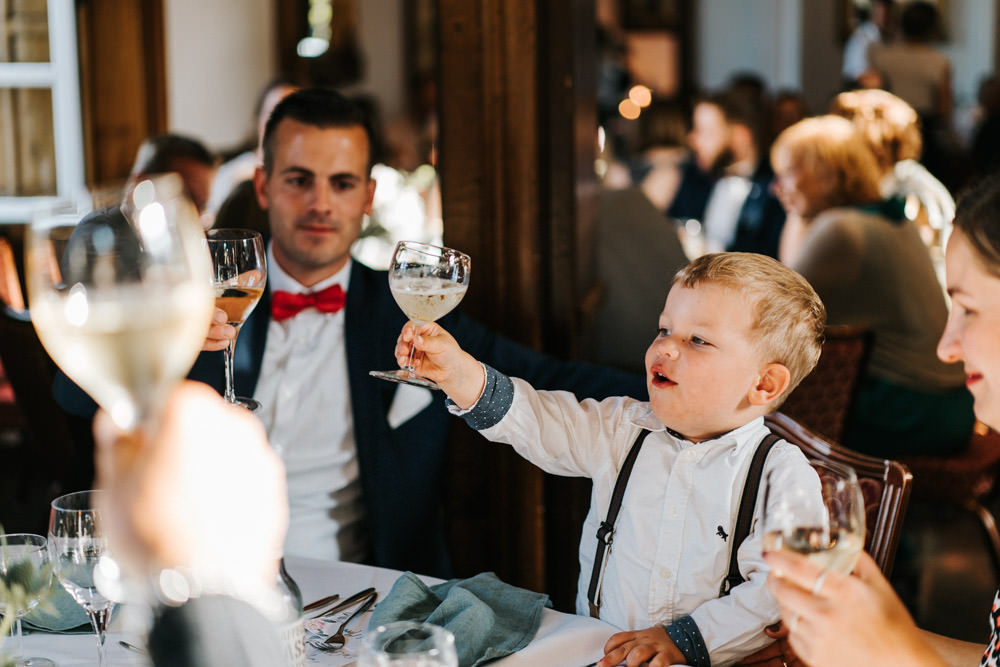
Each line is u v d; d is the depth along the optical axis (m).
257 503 0.74
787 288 1.59
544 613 1.49
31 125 3.86
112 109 4.09
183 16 5.05
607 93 8.15
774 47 10.16
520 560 2.47
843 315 3.48
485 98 2.33
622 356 3.50
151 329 0.72
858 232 3.47
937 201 4.25
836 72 9.83
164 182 0.77
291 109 2.13
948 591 3.47
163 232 0.74
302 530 2.11
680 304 1.59
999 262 1.10
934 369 3.42
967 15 10.38
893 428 3.43
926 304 3.45
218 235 1.84
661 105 6.37
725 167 5.79
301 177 2.12
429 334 1.64
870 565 1.12
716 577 1.54
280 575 0.92
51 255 0.75
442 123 2.36
